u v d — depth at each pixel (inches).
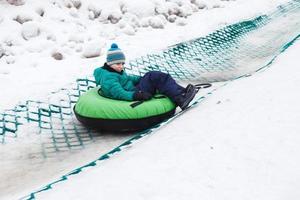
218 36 399.9
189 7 490.0
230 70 318.7
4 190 149.0
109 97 204.5
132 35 392.5
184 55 340.8
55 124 214.7
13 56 305.1
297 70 237.0
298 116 158.2
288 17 528.7
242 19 482.3
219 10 525.0
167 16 451.8
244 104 182.7
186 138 150.0
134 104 193.0
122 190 113.7
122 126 193.5
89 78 270.4
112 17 415.8
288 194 107.2
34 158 176.7
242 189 110.8
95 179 124.3
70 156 177.6
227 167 123.1
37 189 144.8
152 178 119.4
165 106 200.1
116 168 130.0
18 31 336.5
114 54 205.0
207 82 288.8
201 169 122.9
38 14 370.3
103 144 189.2
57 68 293.0
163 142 149.8
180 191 111.0
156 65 314.2
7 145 189.6
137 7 437.4
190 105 222.1
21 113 218.5
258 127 151.4
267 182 113.7
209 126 160.1
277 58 291.0
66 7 408.5
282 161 124.2
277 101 179.5
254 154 130.0
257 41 412.5
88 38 364.5
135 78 220.7
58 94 245.0
